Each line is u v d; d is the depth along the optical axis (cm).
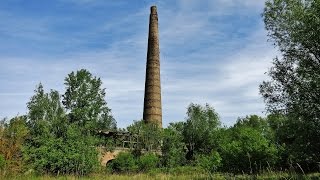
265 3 2286
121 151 5284
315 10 2059
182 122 7456
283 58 2256
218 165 3831
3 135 3122
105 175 3262
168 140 5778
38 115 3941
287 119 2162
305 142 2027
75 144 3734
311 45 2100
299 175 1402
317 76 2077
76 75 4309
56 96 4072
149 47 7338
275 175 1777
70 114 4178
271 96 2266
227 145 3553
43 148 3566
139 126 5709
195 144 7344
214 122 7419
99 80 4372
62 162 3559
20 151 3281
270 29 2286
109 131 5362
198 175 2716
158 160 5369
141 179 2738
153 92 7056
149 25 7494
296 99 2141
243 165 3197
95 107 4250
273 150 3044
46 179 2769
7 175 2728
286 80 2208
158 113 7012
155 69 7206
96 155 3919
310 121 2064
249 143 3219
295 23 2194
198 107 7519
